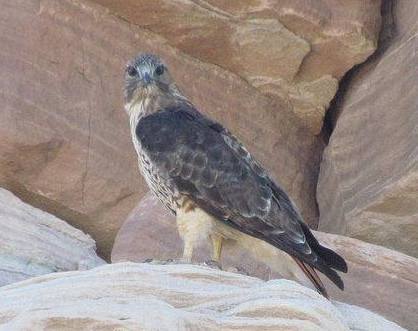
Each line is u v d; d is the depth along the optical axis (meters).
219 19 18.44
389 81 18.23
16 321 11.38
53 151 17.66
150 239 16.50
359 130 18.39
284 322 11.77
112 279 12.41
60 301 11.90
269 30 18.48
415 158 17.08
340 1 18.64
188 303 12.24
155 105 15.35
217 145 14.67
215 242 14.48
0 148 17.41
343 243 16.09
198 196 14.44
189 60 18.80
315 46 18.64
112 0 18.38
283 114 19.08
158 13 18.39
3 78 17.69
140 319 11.31
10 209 17.14
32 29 18.06
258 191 14.35
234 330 11.68
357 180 18.11
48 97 17.84
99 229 17.84
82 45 18.25
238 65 18.84
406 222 17.31
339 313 12.24
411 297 15.78
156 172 14.68
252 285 12.66
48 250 16.75
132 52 18.52
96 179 17.75
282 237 14.08
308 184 19.06
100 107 18.08
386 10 19.11
